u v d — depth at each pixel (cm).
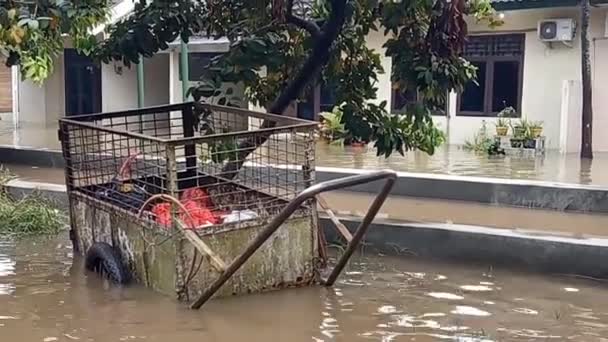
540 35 1261
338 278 545
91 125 553
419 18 604
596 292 518
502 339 421
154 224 484
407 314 464
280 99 666
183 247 466
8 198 784
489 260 586
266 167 596
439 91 595
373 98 680
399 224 628
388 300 493
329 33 638
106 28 716
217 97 655
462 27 590
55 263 581
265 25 654
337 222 534
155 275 493
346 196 877
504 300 498
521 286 533
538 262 567
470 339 420
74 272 553
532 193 823
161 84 1870
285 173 567
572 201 803
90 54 698
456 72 597
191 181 597
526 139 1226
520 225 715
